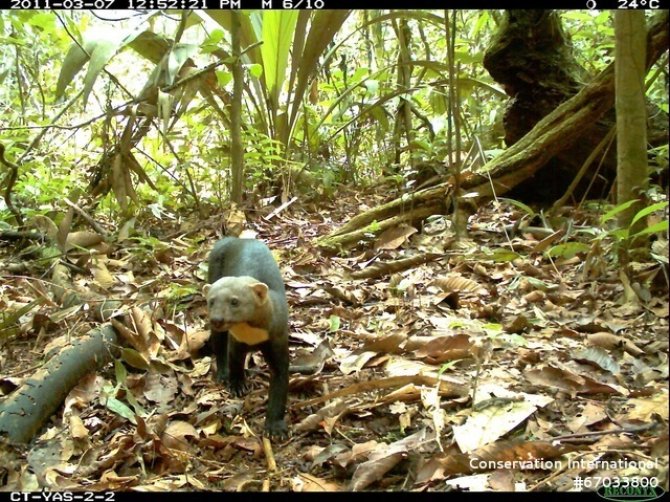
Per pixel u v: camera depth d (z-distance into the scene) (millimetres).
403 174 7387
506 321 3834
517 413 2762
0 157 5004
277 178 6820
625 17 3842
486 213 6082
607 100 5117
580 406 2887
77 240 4863
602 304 3922
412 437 2674
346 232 5418
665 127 5629
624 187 4086
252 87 7691
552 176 6098
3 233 5215
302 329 3877
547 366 3098
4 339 3795
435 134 8422
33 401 3057
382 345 3430
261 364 3633
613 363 3176
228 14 6062
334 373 3381
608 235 4211
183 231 5730
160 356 3604
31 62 6938
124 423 3098
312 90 8633
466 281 4254
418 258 4754
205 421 3059
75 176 6430
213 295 2916
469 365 3289
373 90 7129
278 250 5137
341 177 8039
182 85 5262
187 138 6438
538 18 5840
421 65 7355
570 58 6090
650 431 2627
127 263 4867
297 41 6746
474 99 8391
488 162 6066
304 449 2824
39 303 3979
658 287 3908
